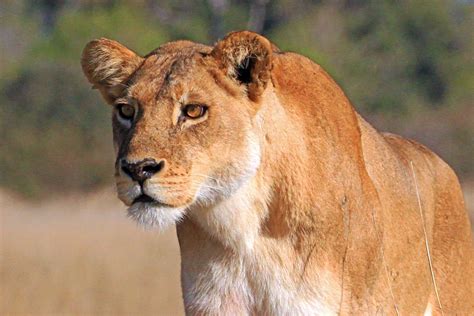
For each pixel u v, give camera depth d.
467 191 41.06
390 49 54.50
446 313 11.58
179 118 9.50
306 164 9.81
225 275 9.98
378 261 10.29
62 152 43.50
